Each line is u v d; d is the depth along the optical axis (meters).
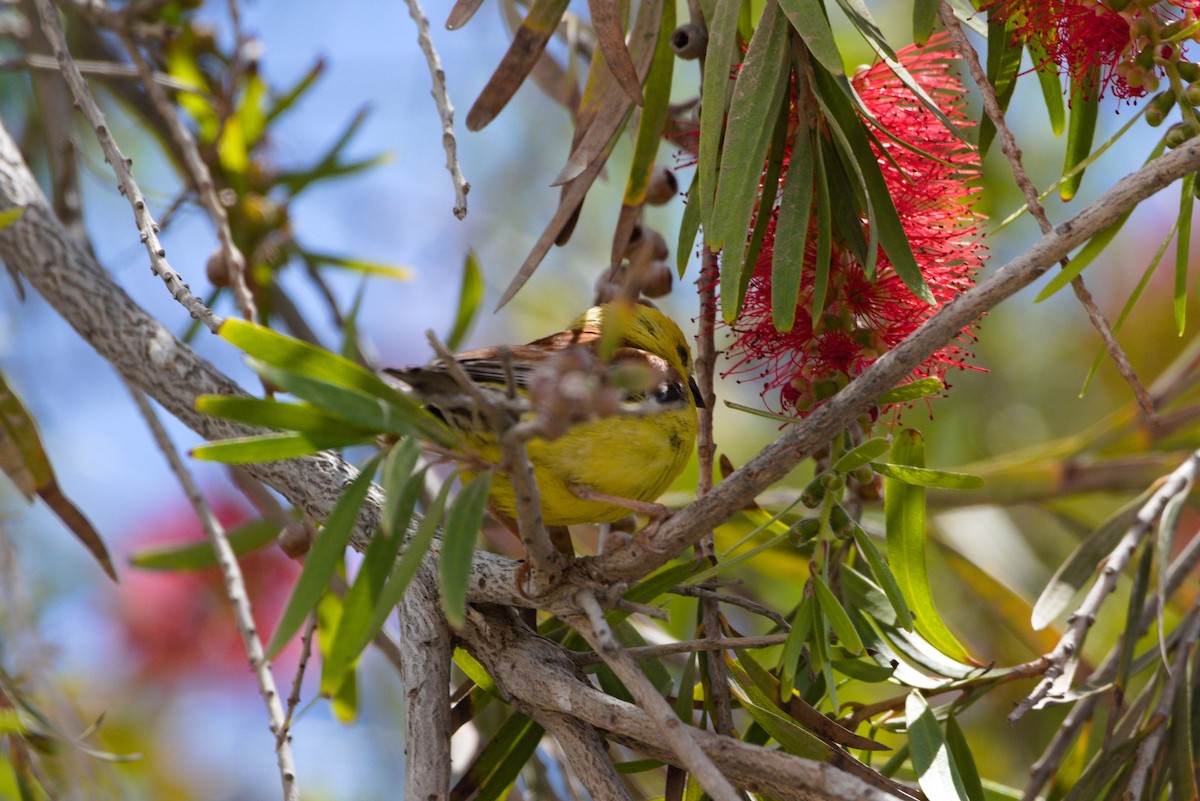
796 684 3.27
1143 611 3.44
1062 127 3.36
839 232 3.05
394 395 2.20
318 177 5.12
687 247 3.08
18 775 3.50
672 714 2.26
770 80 2.80
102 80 5.16
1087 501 5.30
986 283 2.40
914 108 3.19
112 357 3.41
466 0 3.08
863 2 2.88
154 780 5.34
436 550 3.03
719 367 5.62
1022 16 3.07
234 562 3.68
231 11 4.54
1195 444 4.66
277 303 4.96
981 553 4.81
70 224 4.67
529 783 3.94
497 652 2.93
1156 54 2.85
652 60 3.32
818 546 2.81
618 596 2.63
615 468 3.21
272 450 2.18
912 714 2.79
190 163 3.90
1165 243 2.92
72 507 3.70
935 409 5.48
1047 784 3.42
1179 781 3.07
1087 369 5.58
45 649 3.71
